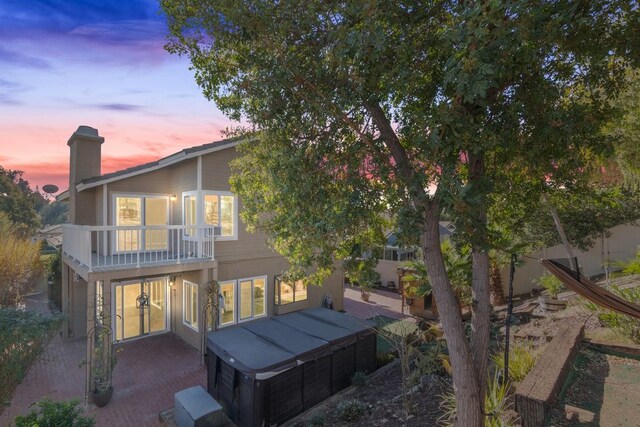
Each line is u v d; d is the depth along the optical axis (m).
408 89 4.20
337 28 4.31
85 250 10.26
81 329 14.17
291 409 8.19
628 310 5.19
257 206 6.89
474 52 3.17
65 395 9.74
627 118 7.09
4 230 21.66
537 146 4.37
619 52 4.09
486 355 4.93
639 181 9.16
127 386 10.31
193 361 12.07
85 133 14.56
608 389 6.19
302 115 5.08
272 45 4.62
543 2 3.67
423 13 4.40
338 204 4.85
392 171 4.48
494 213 5.93
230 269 13.51
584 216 13.19
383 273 22.92
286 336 9.46
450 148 3.66
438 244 4.73
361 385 9.30
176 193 14.60
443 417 6.41
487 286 5.06
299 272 6.82
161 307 14.94
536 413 5.23
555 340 7.72
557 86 4.41
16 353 8.13
